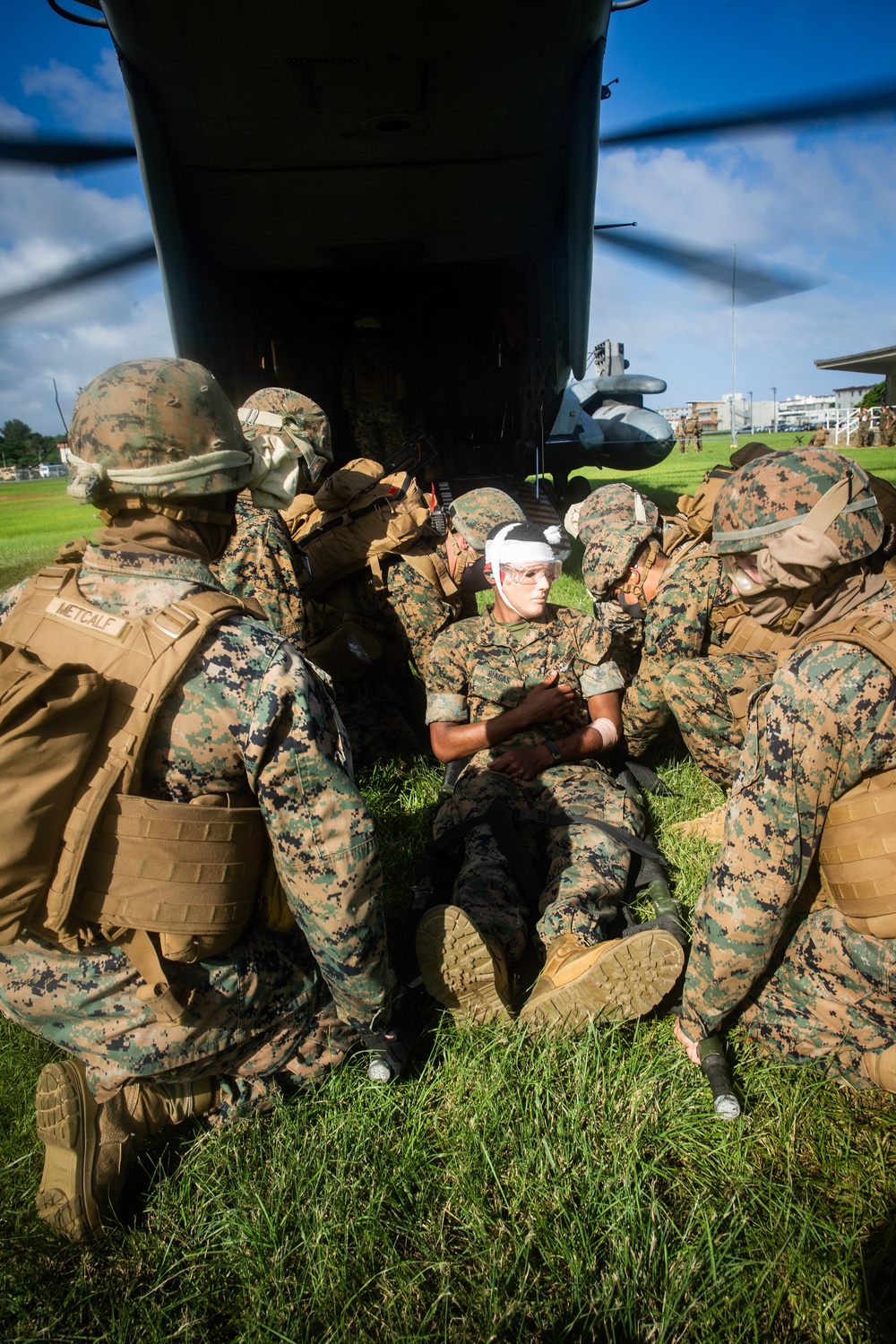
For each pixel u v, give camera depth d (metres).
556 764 2.76
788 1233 1.57
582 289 5.72
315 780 1.58
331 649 3.50
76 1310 1.54
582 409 10.38
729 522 1.79
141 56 4.55
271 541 2.87
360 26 4.43
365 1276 1.55
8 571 11.01
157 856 1.49
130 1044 1.63
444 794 2.96
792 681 1.66
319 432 3.12
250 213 5.59
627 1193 1.63
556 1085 1.91
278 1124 1.85
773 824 1.68
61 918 1.47
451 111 4.94
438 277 6.93
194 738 1.53
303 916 1.66
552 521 7.05
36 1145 1.87
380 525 3.45
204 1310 1.54
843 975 1.82
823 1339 1.43
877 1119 1.81
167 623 1.53
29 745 1.37
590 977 1.92
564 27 4.54
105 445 1.58
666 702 3.01
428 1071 1.97
